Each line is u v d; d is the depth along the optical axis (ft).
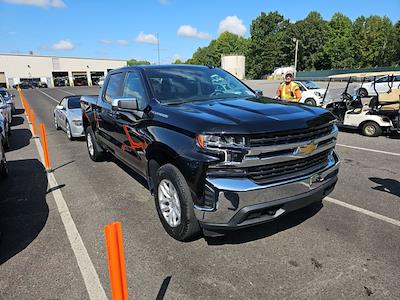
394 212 14.01
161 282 9.60
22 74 230.07
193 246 11.48
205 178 9.82
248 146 9.51
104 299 8.96
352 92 43.27
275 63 274.57
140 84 14.44
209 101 13.08
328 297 8.87
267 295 9.00
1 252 11.43
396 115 30.99
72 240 12.12
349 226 12.75
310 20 264.11
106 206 15.12
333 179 11.86
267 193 9.80
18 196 16.55
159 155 12.06
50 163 22.93
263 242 11.66
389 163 22.04
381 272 9.89
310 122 10.51
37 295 9.18
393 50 227.81
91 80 261.85
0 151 18.48
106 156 22.59
